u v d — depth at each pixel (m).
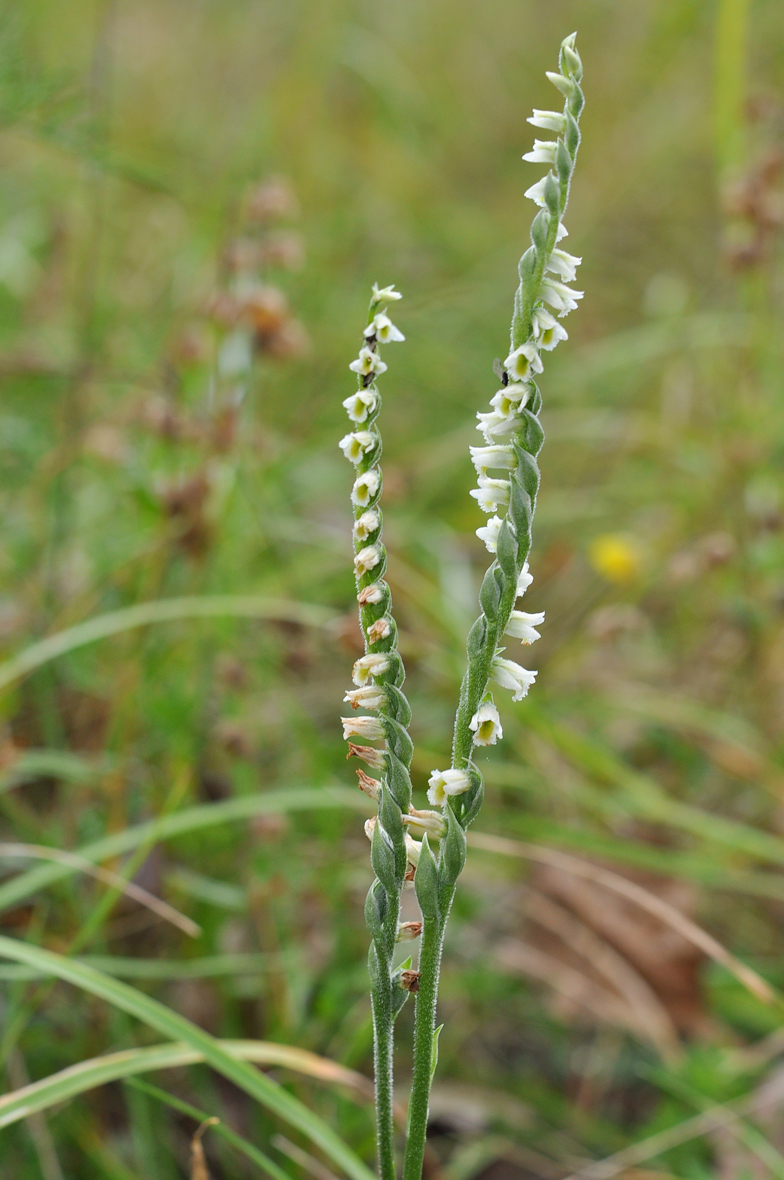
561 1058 0.66
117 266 1.12
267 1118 0.56
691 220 1.43
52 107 0.78
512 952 0.67
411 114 1.49
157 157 1.18
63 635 0.64
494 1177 0.58
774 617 0.86
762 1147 0.54
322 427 1.09
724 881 0.66
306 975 0.61
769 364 1.03
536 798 0.78
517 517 0.35
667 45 1.46
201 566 0.73
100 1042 0.58
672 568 0.83
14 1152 0.53
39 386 0.94
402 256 1.34
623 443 1.07
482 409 1.16
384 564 0.36
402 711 0.36
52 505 0.81
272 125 1.30
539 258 0.35
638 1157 0.56
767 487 0.92
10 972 0.51
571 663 0.89
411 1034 0.63
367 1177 0.45
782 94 1.34
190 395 0.86
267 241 0.77
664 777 0.84
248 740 0.62
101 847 0.55
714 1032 0.65
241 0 1.49
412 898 0.69
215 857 0.68
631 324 1.35
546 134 1.53
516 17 1.62
